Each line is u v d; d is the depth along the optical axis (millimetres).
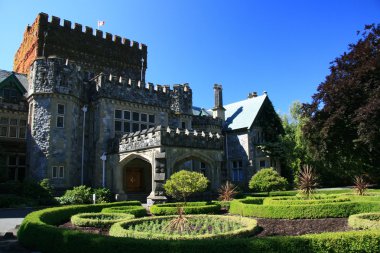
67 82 22938
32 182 20062
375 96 16984
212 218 12469
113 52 33812
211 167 22344
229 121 35125
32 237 8891
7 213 16156
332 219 13164
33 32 30406
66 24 30734
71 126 22812
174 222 10617
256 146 32125
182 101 30016
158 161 19141
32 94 22312
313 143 22703
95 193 20391
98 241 7164
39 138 21828
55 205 19047
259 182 26188
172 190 16344
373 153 21422
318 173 33969
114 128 23922
